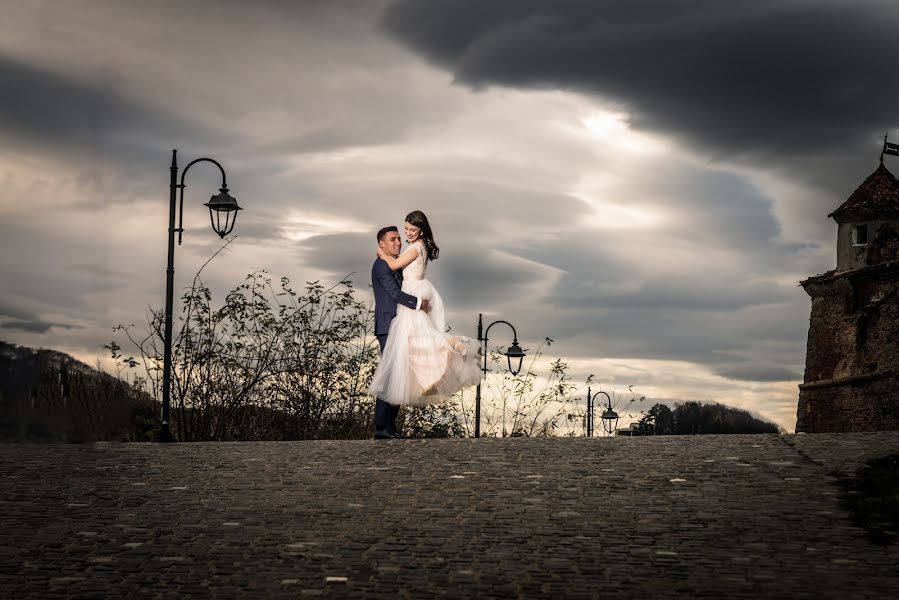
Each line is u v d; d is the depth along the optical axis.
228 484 11.71
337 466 12.51
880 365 30.75
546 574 8.80
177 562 9.22
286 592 8.50
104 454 13.34
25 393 12.54
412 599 8.31
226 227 20.25
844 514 10.23
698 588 8.46
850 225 31.95
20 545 9.67
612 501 10.79
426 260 15.09
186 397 20.98
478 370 14.97
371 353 22.06
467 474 11.96
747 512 10.37
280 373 21.66
